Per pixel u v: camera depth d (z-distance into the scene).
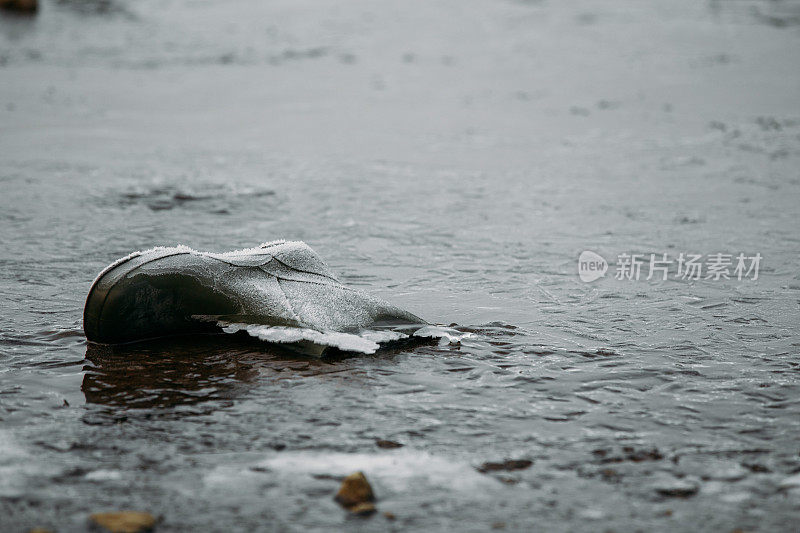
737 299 17.77
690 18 61.09
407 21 60.12
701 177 28.31
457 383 13.66
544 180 28.16
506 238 22.19
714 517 10.13
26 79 42.44
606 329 16.09
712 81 43.84
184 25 57.84
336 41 53.91
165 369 14.11
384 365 14.30
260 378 13.78
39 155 30.20
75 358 14.52
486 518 10.07
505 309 17.14
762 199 25.73
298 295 15.55
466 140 33.56
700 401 13.11
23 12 58.31
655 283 18.81
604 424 12.37
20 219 23.09
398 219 23.91
